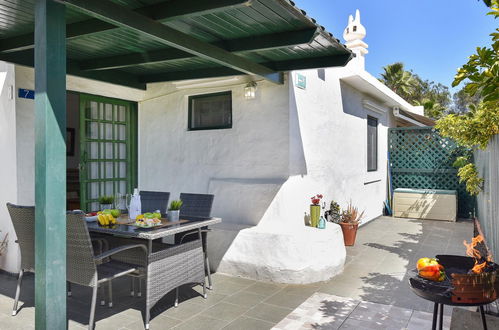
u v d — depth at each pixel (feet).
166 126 20.80
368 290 14.29
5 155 16.06
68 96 30.63
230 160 18.69
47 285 8.61
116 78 18.45
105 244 14.52
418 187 34.58
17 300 12.03
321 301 13.17
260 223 17.34
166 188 20.81
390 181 34.86
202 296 13.74
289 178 17.17
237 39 13.53
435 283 7.39
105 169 20.39
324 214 20.98
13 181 15.66
